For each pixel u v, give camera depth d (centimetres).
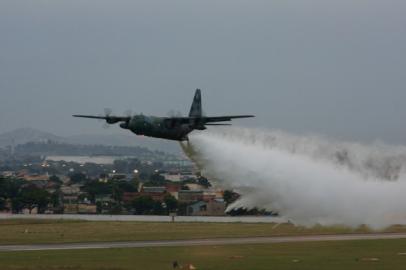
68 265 16100
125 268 15588
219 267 15750
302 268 15588
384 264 16112
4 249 19625
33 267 15738
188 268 15612
